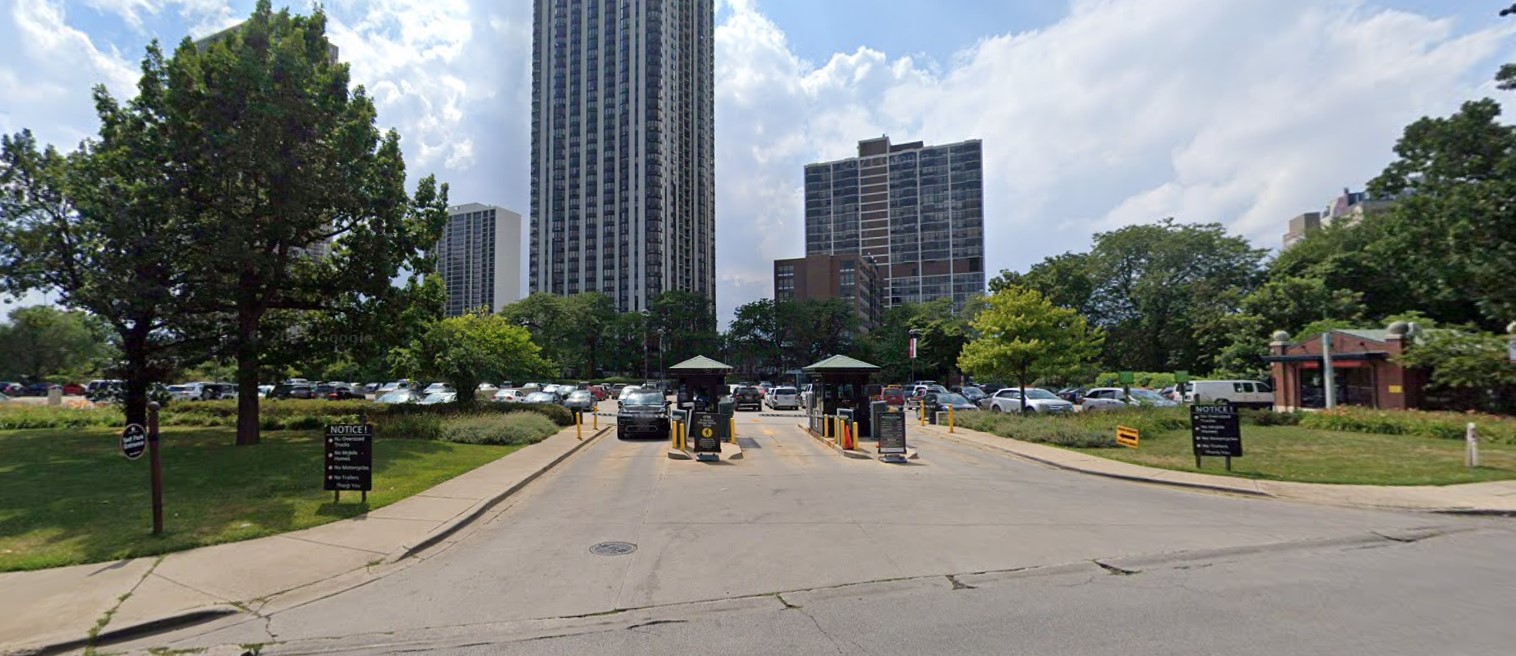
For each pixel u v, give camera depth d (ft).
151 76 55.11
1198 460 46.34
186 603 18.85
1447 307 124.47
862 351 278.46
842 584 20.68
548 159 447.83
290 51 55.57
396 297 65.31
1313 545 25.67
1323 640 15.81
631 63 435.53
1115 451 56.13
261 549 24.41
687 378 75.92
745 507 33.09
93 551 23.80
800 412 131.44
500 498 34.81
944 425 87.92
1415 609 18.06
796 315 299.38
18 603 18.71
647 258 426.92
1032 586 20.42
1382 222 148.66
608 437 74.38
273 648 16.22
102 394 60.64
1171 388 151.64
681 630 16.96
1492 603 18.57
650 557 23.88
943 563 22.97
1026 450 57.26
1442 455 51.21
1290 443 60.29
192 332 58.75
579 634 16.79
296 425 73.10
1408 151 96.48
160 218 52.75
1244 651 15.16
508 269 442.50
